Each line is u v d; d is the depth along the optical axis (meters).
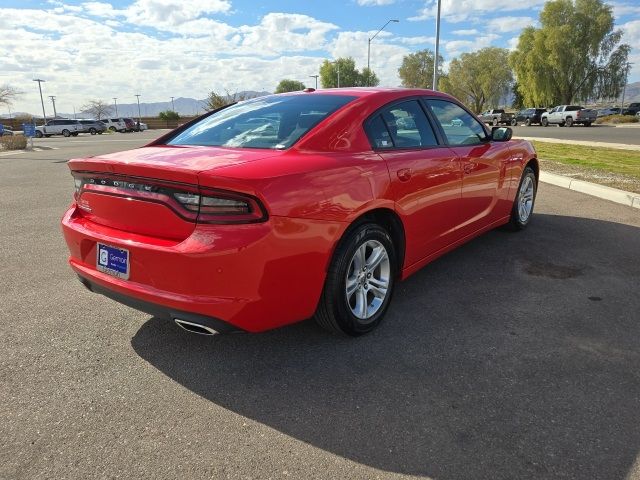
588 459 2.04
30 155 19.86
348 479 1.97
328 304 2.86
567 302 3.60
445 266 4.41
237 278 2.38
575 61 52.06
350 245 2.83
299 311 2.68
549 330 3.17
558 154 13.23
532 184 5.52
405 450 2.12
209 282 2.38
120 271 2.65
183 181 2.39
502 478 1.95
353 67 93.88
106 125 58.44
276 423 2.32
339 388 2.59
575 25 52.28
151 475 2.00
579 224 5.77
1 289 4.02
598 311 3.44
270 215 2.39
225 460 2.08
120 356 2.95
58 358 2.92
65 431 2.27
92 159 2.77
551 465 2.01
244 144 3.05
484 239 5.21
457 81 76.75
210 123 3.58
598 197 7.39
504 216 5.00
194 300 2.41
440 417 2.33
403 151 3.35
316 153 2.84
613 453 2.07
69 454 2.12
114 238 2.65
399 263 3.42
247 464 2.06
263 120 3.30
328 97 3.45
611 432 2.20
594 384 2.57
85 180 2.88
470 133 4.33
